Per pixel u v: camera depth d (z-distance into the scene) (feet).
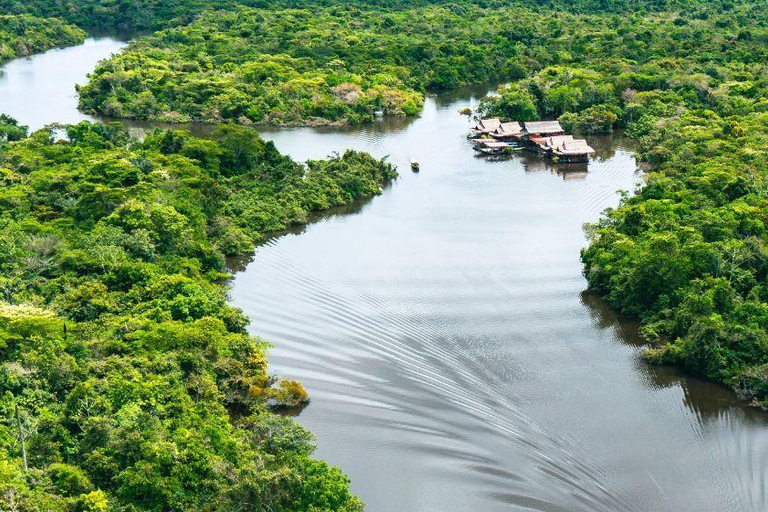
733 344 349.61
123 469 263.70
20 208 472.85
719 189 490.08
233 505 246.68
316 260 463.83
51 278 399.24
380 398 328.90
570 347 368.89
